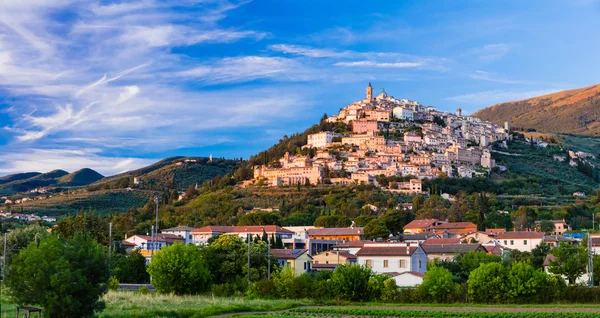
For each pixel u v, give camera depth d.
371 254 176.12
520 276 124.50
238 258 160.75
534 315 100.31
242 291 138.50
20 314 88.44
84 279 84.62
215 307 108.00
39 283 83.38
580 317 97.88
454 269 180.75
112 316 91.31
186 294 139.38
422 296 127.12
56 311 83.50
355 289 129.25
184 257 140.12
